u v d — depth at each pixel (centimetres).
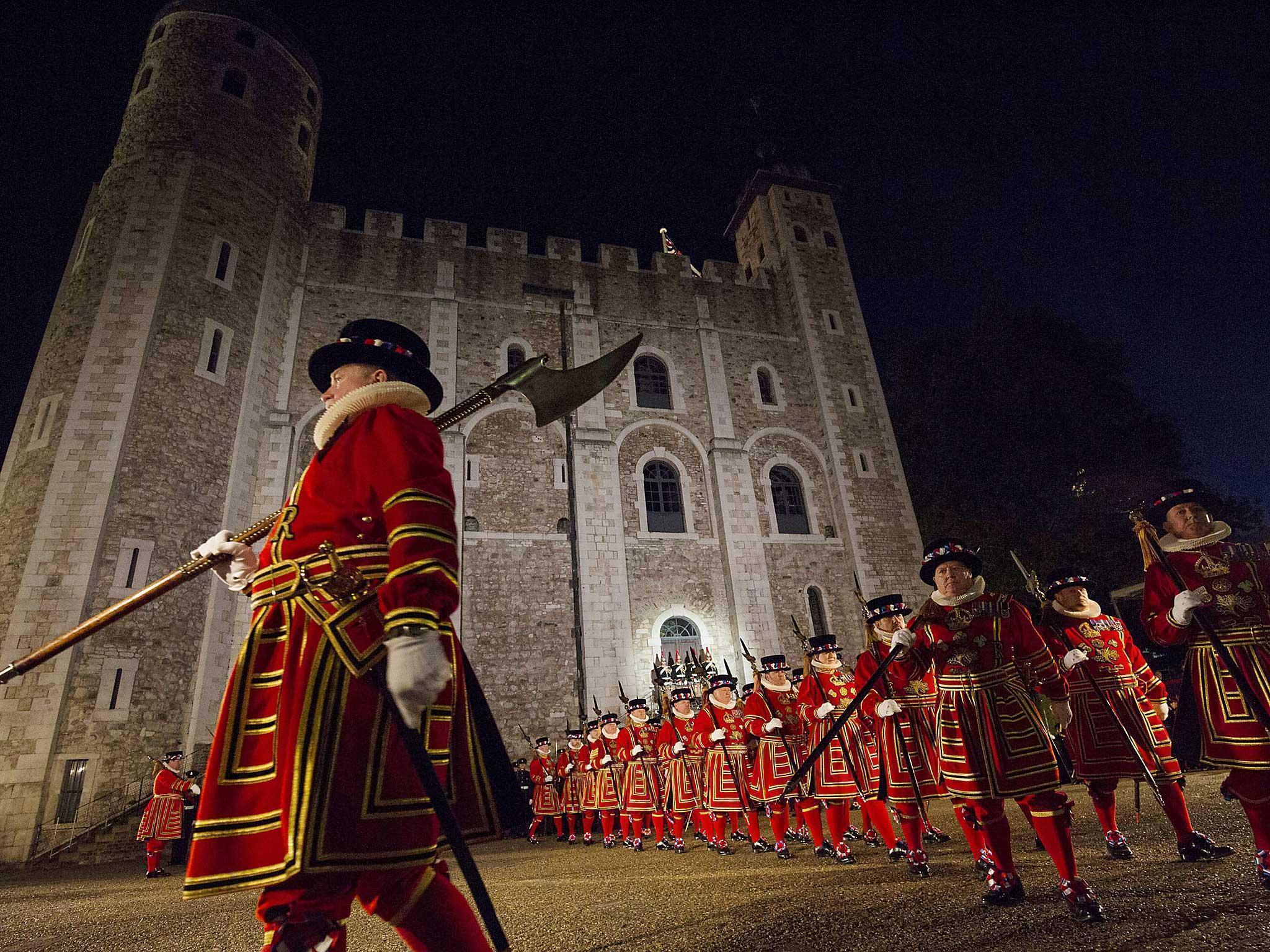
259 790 140
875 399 2544
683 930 314
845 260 2805
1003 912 306
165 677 1425
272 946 123
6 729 1263
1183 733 352
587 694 1817
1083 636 493
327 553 152
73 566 1393
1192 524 364
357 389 179
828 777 586
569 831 1272
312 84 2338
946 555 390
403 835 134
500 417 2122
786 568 2170
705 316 2536
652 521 2166
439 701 154
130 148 1906
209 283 1788
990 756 332
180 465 1591
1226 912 269
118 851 1251
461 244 2378
